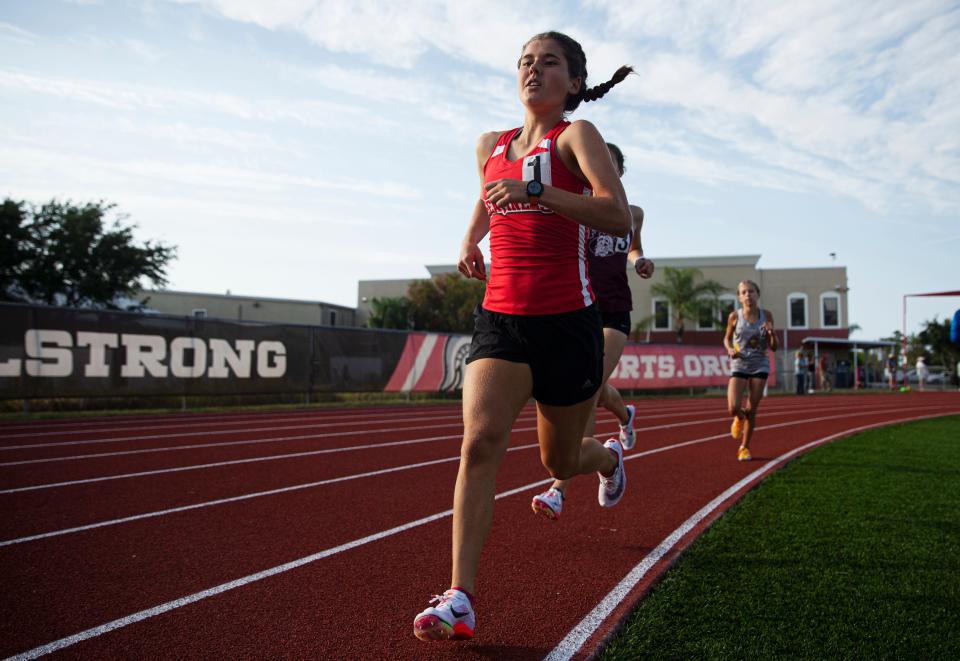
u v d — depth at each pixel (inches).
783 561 127.6
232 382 555.5
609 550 139.1
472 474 90.7
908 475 224.1
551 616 103.7
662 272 1572.3
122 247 914.7
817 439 355.9
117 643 94.3
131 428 394.3
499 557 134.5
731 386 267.1
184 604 109.1
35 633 97.7
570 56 98.4
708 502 186.7
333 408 599.2
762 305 1530.5
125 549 140.3
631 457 279.9
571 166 94.4
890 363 1302.9
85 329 478.0
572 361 94.1
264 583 119.4
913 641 92.2
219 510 176.7
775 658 86.8
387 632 98.2
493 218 98.8
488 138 109.7
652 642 91.6
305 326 607.2
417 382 694.5
